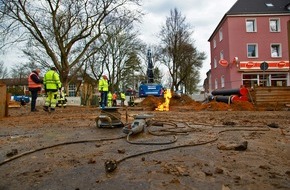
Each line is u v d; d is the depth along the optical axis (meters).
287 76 32.97
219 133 5.73
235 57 33.09
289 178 2.74
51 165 3.29
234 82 33.00
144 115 5.89
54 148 4.29
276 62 33.09
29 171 3.08
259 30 33.56
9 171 3.10
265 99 18.66
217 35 39.22
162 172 2.93
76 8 25.23
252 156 3.63
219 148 4.09
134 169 3.05
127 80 48.56
